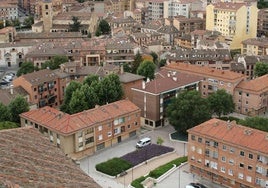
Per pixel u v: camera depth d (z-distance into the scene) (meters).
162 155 152.50
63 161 56.16
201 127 134.25
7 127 150.12
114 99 190.00
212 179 132.50
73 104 177.38
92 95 183.25
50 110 158.25
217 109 184.00
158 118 179.50
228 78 198.75
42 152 56.16
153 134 173.75
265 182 118.38
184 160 147.00
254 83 197.62
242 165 122.69
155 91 176.50
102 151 156.12
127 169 141.62
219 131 130.12
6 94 189.75
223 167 127.69
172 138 168.00
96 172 140.00
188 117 165.00
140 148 158.62
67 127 145.12
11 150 52.44
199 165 134.12
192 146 134.88
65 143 144.25
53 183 45.22
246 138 124.00
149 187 130.25
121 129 163.38
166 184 132.50
